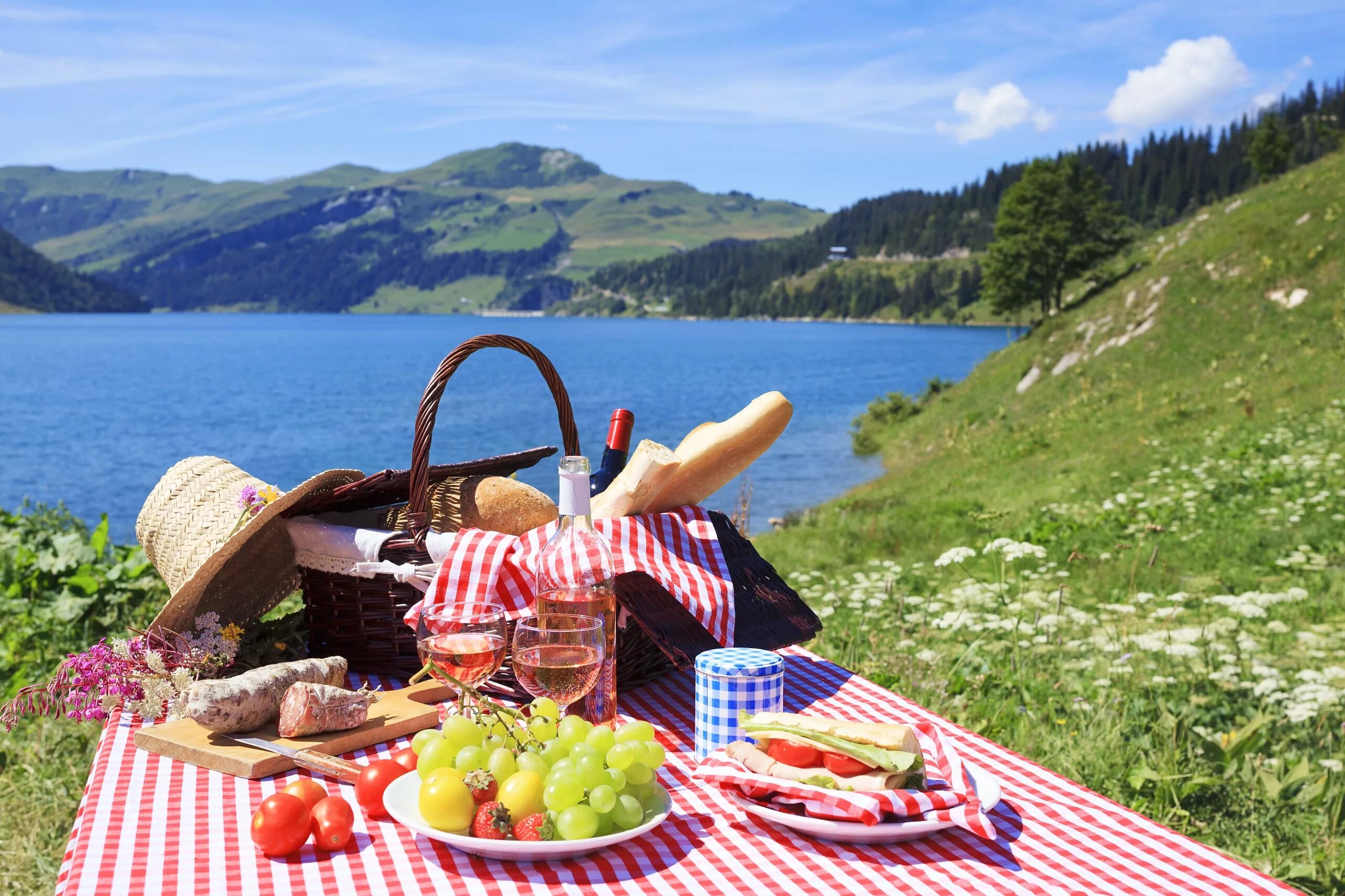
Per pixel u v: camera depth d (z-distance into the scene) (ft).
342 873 4.40
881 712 6.87
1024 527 38.42
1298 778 13.17
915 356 349.00
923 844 4.77
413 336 613.93
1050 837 4.87
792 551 42.29
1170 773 13.58
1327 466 36.91
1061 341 93.86
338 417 180.04
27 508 27.32
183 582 7.24
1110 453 56.18
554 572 5.98
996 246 200.13
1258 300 75.05
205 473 8.01
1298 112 533.96
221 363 345.51
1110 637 19.53
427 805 4.45
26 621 19.79
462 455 128.26
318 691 5.81
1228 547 30.30
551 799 4.46
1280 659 19.93
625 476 7.40
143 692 6.42
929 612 22.25
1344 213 76.02
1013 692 17.17
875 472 94.02
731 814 5.11
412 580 6.99
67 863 4.54
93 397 225.35
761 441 7.96
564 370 286.66
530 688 5.47
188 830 4.82
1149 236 517.96
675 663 6.50
